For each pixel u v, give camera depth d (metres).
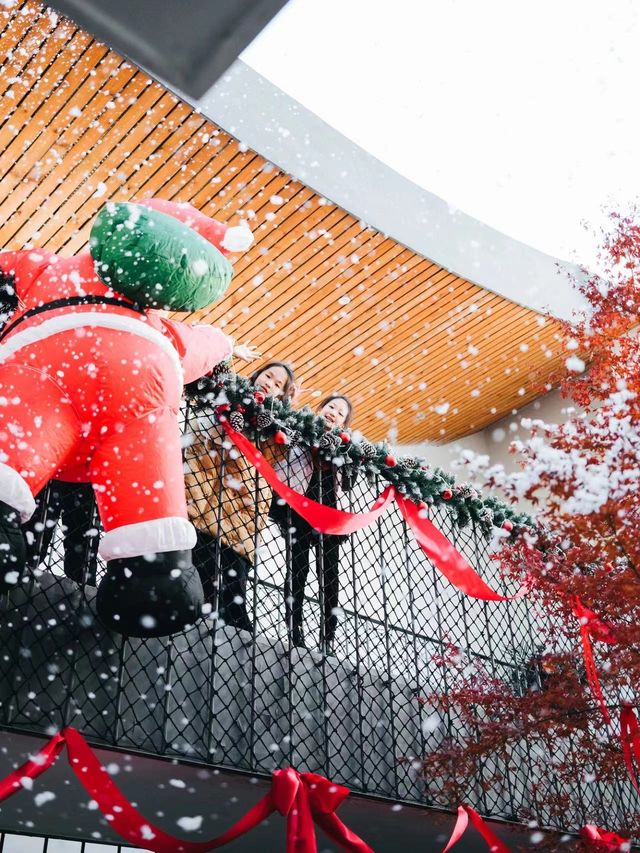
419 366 7.13
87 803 2.73
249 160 5.27
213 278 2.14
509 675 3.55
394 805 2.85
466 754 3.00
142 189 5.42
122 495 1.96
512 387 7.67
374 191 5.82
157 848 2.01
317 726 2.78
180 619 1.99
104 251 2.05
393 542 3.27
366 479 3.23
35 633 2.20
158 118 4.96
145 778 2.49
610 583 3.08
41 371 1.98
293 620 2.95
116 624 2.00
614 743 3.28
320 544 3.02
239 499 2.84
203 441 2.79
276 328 6.59
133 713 2.23
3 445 1.86
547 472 3.10
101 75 4.67
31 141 5.03
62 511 2.38
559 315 6.65
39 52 4.53
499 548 4.00
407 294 6.38
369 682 3.04
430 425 8.02
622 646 3.13
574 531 3.11
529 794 3.35
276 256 5.96
